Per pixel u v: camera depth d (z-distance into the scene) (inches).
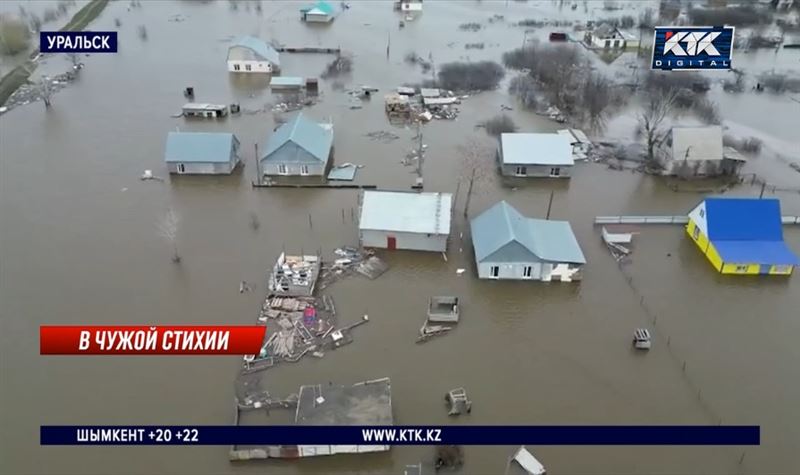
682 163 2454.5
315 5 4682.6
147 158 2539.4
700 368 1567.4
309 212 2193.7
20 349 1590.8
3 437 1366.9
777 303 1788.9
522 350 1615.4
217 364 1558.8
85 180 2367.1
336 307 1744.6
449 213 1974.7
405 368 1551.4
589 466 1318.9
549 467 1315.2
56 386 1493.6
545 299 1793.8
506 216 1909.4
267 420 1408.7
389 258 1950.1
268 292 1793.8
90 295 1771.7
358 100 3169.3
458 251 1984.5
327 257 1946.4
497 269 1844.2
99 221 2113.7
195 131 2787.9
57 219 2118.6
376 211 1988.2
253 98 3189.0
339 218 2159.2
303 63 3713.1
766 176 2498.8
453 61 3759.8
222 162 2394.2
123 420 1411.2
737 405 1466.5
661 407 1460.4
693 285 1856.5
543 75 3393.2
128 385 1498.5
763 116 3105.3
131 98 3152.1
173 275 1857.8
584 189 2374.5
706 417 1435.8
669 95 3078.2
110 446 1352.1
